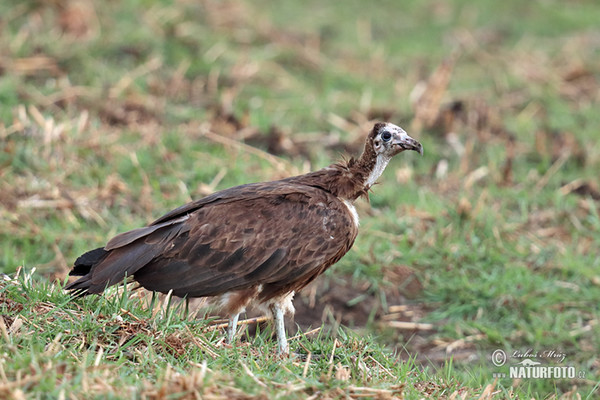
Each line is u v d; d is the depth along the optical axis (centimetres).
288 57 1814
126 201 1295
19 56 1622
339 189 957
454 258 1260
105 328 812
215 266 887
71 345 771
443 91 1670
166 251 880
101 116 1509
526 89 1814
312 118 1612
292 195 920
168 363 743
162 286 888
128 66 1669
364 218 1333
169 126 1512
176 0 1872
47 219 1253
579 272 1252
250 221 895
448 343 1148
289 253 902
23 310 820
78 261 895
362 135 1562
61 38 1691
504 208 1391
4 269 1127
